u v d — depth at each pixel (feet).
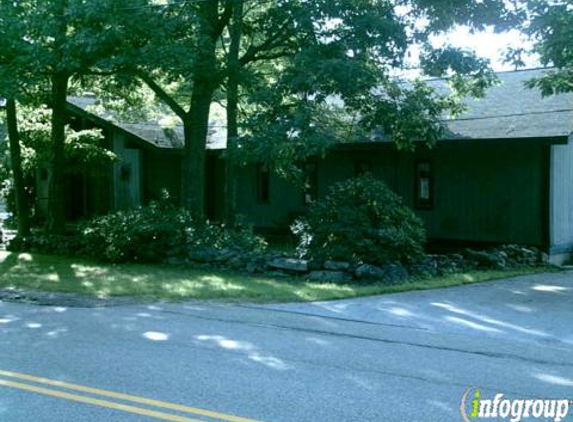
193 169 61.87
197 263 52.44
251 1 61.82
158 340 28.84
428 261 48.44
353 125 63.93
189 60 50.21
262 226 82.43
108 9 49.03
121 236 55.01
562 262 60.29
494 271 51.62
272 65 70.03
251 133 49.65
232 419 18.60
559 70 49.52
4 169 85.87
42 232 70.08
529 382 22.40
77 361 25.05
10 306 38.58
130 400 20.30
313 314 35.06
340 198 47.01
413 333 30.45
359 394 20.93
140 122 88.53
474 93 57.72
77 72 55.77
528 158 59.93
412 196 68.80
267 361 25.14
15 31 51.11
